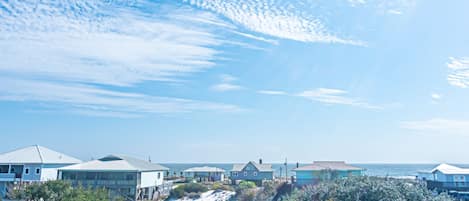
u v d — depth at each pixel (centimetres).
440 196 1930
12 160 3794
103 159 4291
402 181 2014
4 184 3634
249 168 6134
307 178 4209
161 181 4847
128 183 3844
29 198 2247
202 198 4303
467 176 3678
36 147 4159
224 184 5425
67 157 4300
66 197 2239
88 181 3816
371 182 1944
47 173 3869
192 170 7100
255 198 3728
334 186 2050
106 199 2472
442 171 3775
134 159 4644
